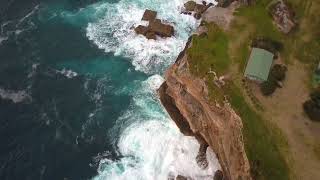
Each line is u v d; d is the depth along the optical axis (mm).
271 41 72688
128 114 79875
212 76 70750
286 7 76000
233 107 67750
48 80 83500
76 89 82688
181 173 73562
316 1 77500
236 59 71812
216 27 75625
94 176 73250
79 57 86750
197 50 73375
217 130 70875
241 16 76688
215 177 72375
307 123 65438
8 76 83688
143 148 76312
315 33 74000
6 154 74938
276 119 66062
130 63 86188
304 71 70125
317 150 63062
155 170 74062
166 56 86562
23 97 81250
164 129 78000
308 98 67375
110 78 84312
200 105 72812
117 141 76938
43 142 76438
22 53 86688
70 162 74500
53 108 80125
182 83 74000
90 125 78500
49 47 87812
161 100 80312
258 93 68562
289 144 63875
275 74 69250
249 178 63656
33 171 73438
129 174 73562
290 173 61750
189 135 77250
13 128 77688
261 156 63625
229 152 68250
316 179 60812
